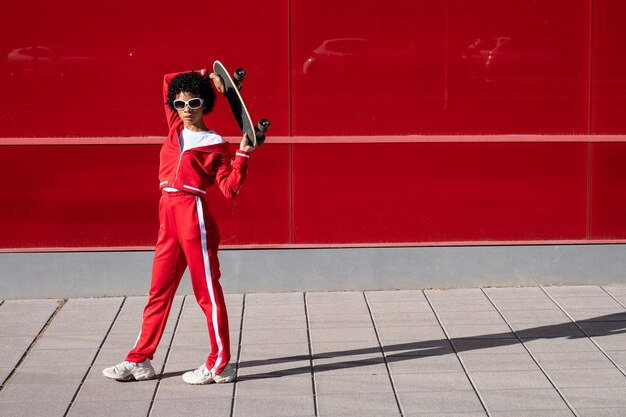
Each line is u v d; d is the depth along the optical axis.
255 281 7.41
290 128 7.29
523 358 6.00
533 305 7.09
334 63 7.23
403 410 5.23
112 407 5.33
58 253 7.34
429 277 7.46
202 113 5.58
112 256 7.36
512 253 7.46
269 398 5.43
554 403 5.30
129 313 7.02
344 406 5.30
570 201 7.43
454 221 7.41
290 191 7.35
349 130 7.30
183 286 7.42
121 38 7.14
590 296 7.30
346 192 7.36
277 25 7.19
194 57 7.19
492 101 7.31
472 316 6.86
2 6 7.08
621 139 7.37
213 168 5.57
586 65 7.32
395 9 7.21
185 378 5.67
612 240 7.48
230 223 7.38
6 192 7.25
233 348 6.26
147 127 7.23
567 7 7.26
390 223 7.41
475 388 5.53
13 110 7.16
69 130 7.21
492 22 7.25
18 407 5.33
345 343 6.33
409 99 7.29
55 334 6.57
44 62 7.14
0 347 6.31
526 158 7.37
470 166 7.37
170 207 5.55
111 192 7.29
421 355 6.08
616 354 6.05
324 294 7.39
